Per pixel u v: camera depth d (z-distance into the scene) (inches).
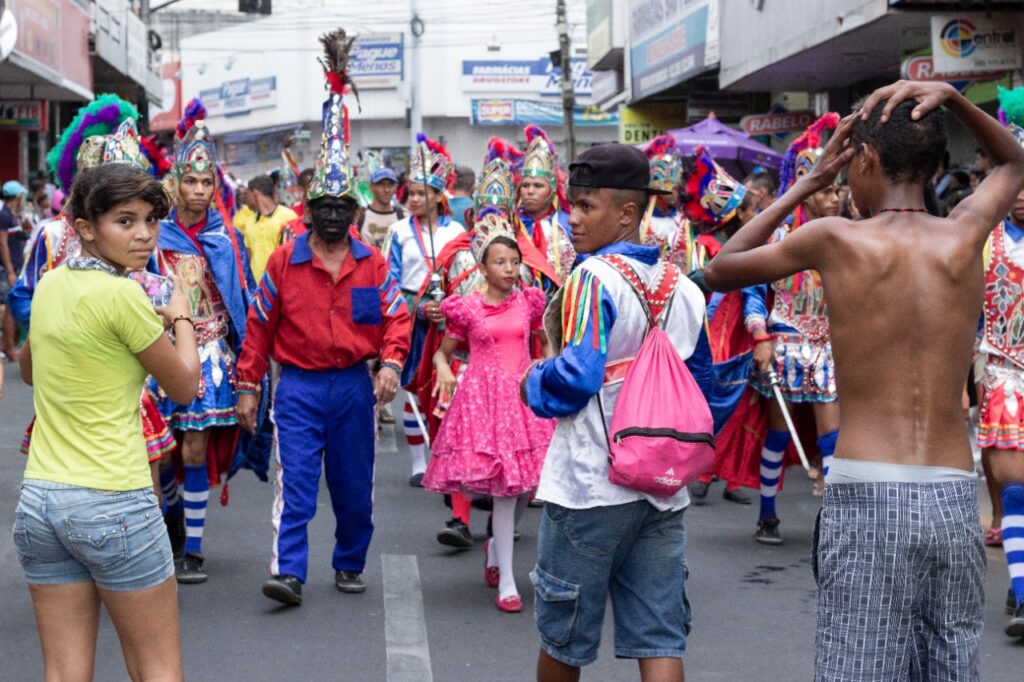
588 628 152.1
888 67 642.2
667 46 831.7
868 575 123.6
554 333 153.6
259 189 514.0
